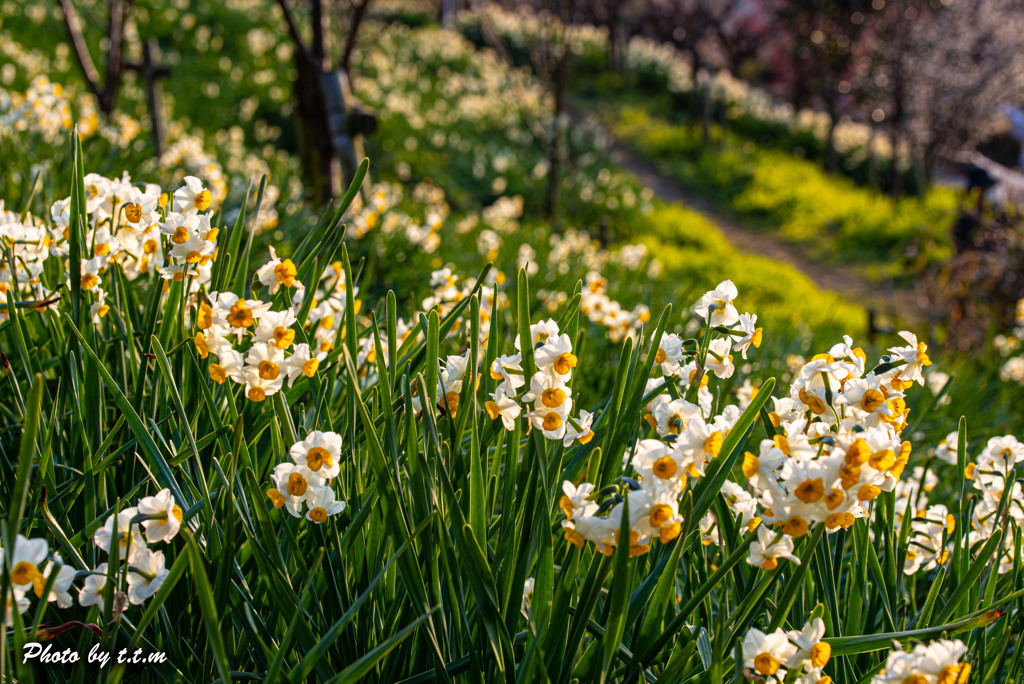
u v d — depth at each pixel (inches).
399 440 52.7
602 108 531.2
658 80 765.3
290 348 50.6
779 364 132.5
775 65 834.8
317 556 47.3
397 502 47.4
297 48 175.9
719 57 1011.9
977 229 240.1
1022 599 52.1
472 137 469.7
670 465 44.3
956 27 551.5
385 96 481.4
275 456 49.6
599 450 48.1
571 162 392.5
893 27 557.9
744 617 47.3
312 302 56.8
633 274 163.0
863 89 587.5
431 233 138.5
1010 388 148.1
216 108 401.7
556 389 47.3
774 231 479.2
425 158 399.9
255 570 51.1
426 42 667.4
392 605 49.6
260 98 424.2
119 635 48.1
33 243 56.6
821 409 48.8
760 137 682.8
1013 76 547.2
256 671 49.0
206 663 47.8
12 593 43.0
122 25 212.5
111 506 53.9
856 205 495.5
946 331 218.1
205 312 48.6
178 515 45.3
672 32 928.3
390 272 126.8
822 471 43.9
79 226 55.4
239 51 515.5
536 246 177.0
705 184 549.3
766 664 44.9
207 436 50.1
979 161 287.6
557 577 52.3
